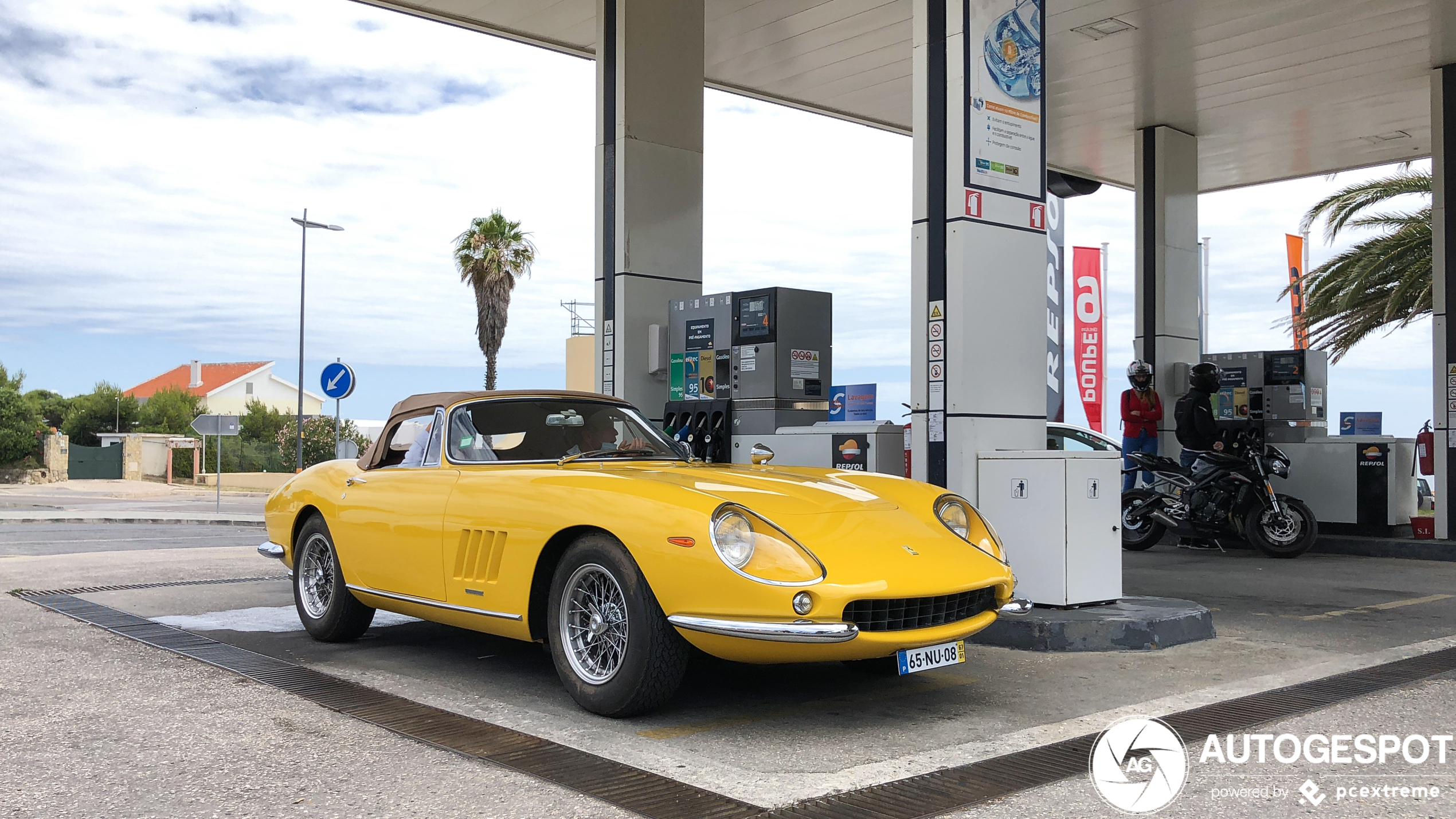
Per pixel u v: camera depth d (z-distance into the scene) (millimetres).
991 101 6375
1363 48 10992
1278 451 10375
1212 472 10227
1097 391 16016
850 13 10375
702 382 8375
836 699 4328
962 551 4066
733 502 3723
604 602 3984
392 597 4883
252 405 46344
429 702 4262
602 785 3160
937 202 6379
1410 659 5078
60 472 39656
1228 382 12859
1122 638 5375
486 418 4941
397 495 4883
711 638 3611
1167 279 13844
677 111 9188
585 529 4023
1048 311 13250
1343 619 6426
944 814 2920
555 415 5125
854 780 3219
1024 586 5812
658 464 4875
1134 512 10812
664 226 9086
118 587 7633
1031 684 4602
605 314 9031
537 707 4168
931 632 3756
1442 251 11133
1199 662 5086
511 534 4211
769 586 3494
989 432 6320
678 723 3941
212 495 30219
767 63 11891
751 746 3623
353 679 4676
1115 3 9891
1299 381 12219
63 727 3795
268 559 9680
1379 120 13578
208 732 3727
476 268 32844
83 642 5434
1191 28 10531
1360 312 16844
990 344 6332
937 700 4312
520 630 4227
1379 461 11055
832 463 7129
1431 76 11594
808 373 7969
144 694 4289
